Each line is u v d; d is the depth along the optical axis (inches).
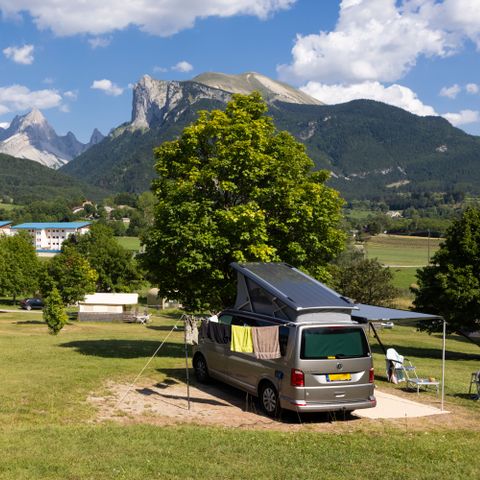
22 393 512.7
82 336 1414.9
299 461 351.3
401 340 1915.6
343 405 447.2
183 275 782.5
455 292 1339.8
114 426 414.3
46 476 303.4
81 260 2439.7
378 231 7495.1
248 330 458.9
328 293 502.3
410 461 362.3
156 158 874.8
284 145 855.1
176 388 561.3
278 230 812.6
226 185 765.3
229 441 384.2
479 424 473.7
